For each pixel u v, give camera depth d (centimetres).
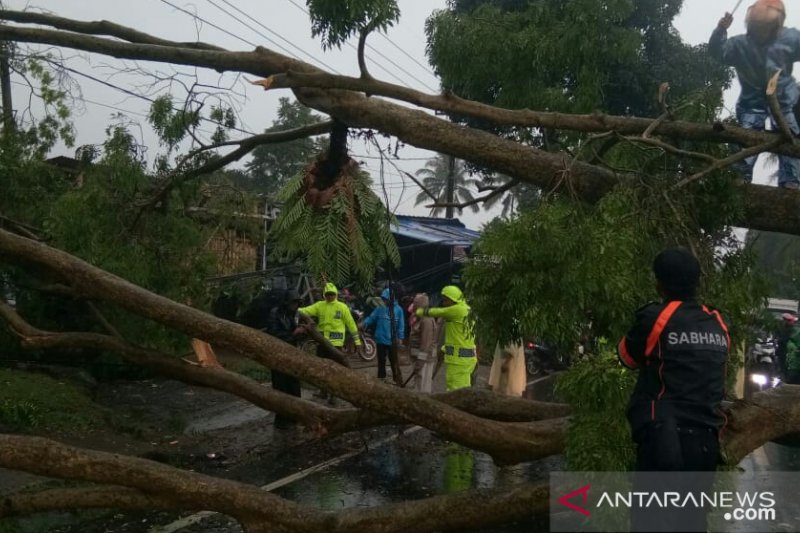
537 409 562
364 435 802
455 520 402
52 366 934
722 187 462
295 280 1227
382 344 1160
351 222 539
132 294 470
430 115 541
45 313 889
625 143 489
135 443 720
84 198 719
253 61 568
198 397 958
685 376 297
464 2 1070
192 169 739
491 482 634
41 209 834
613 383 344
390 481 633
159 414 856
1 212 811
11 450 412
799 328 957
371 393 432
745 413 422
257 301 1216
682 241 427
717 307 403
